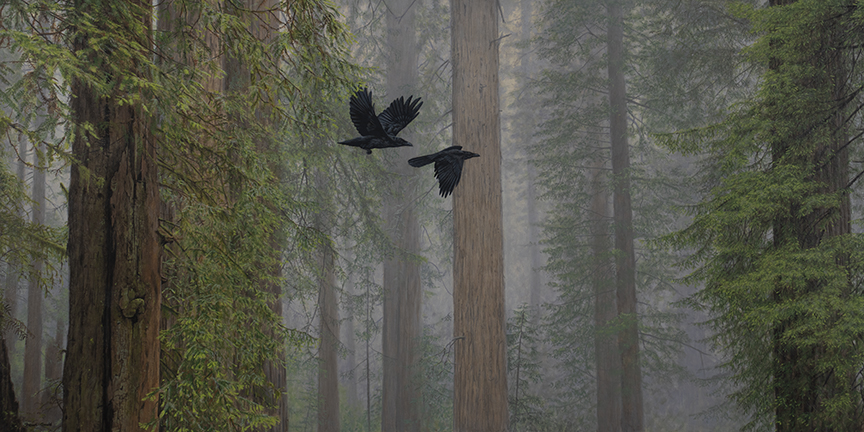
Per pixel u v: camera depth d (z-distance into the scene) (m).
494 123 11.95
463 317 11.64
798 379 7.05
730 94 13.10
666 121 14.58
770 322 6.78
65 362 4.79
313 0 5.07
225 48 5.37
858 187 8.30
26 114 4.11
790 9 6.74
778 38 6.98
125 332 4.76
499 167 11.91
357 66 5.43
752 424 7.83
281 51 5.11
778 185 6.83
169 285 5.98
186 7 5.23
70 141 4.12
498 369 11.43
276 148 8.26
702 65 12.41
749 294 7.11
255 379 5.48
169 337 5.10
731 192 7.36
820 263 6.68
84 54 4.23
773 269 6.81
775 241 7.34
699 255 8.05
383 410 16.05
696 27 12.65
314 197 11.55
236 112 6.67
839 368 6.33
